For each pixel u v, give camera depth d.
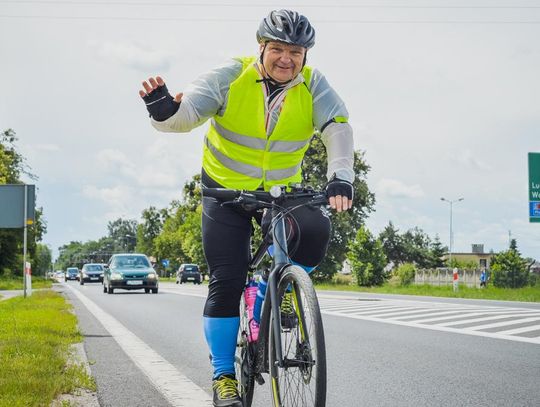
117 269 27.94
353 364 7.09
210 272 4.06
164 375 6.22
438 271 61.28
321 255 3.88
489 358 7.53
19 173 63.31
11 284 46.97
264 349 3.79
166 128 3.75
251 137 3.92
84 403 4.74
